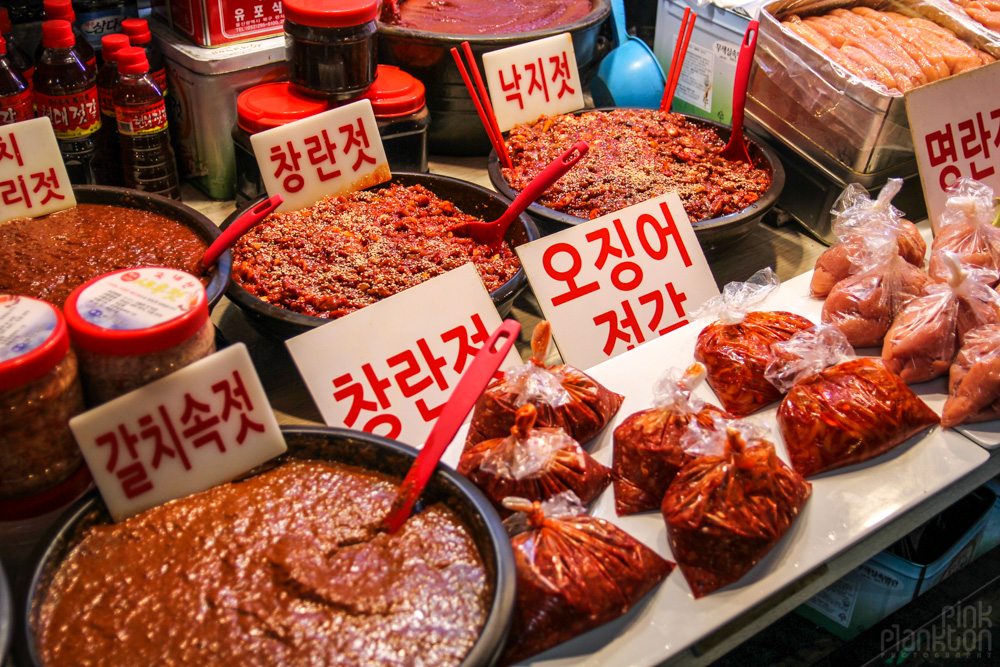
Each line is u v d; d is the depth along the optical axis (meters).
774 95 2.15
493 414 1.31
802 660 1.62
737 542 1.14
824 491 1.32
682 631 1.10
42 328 1.01
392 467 1.12
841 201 1.88
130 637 0.92
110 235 1.53
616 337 1.59
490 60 2.02
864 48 2.11
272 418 1.11
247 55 1.94
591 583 1.06
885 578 1.54
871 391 1.39
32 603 0.91
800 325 1.57
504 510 1.20
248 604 0.95
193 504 1.07
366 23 1.85
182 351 1.07
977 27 2.26
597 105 2.48
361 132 1.78
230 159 2.04
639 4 2.70
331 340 1.33
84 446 1.00
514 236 1.70
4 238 1.49
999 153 1.99
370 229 1.70
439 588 0.98
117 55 1.70
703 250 1.79
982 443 1.43
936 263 1.73
